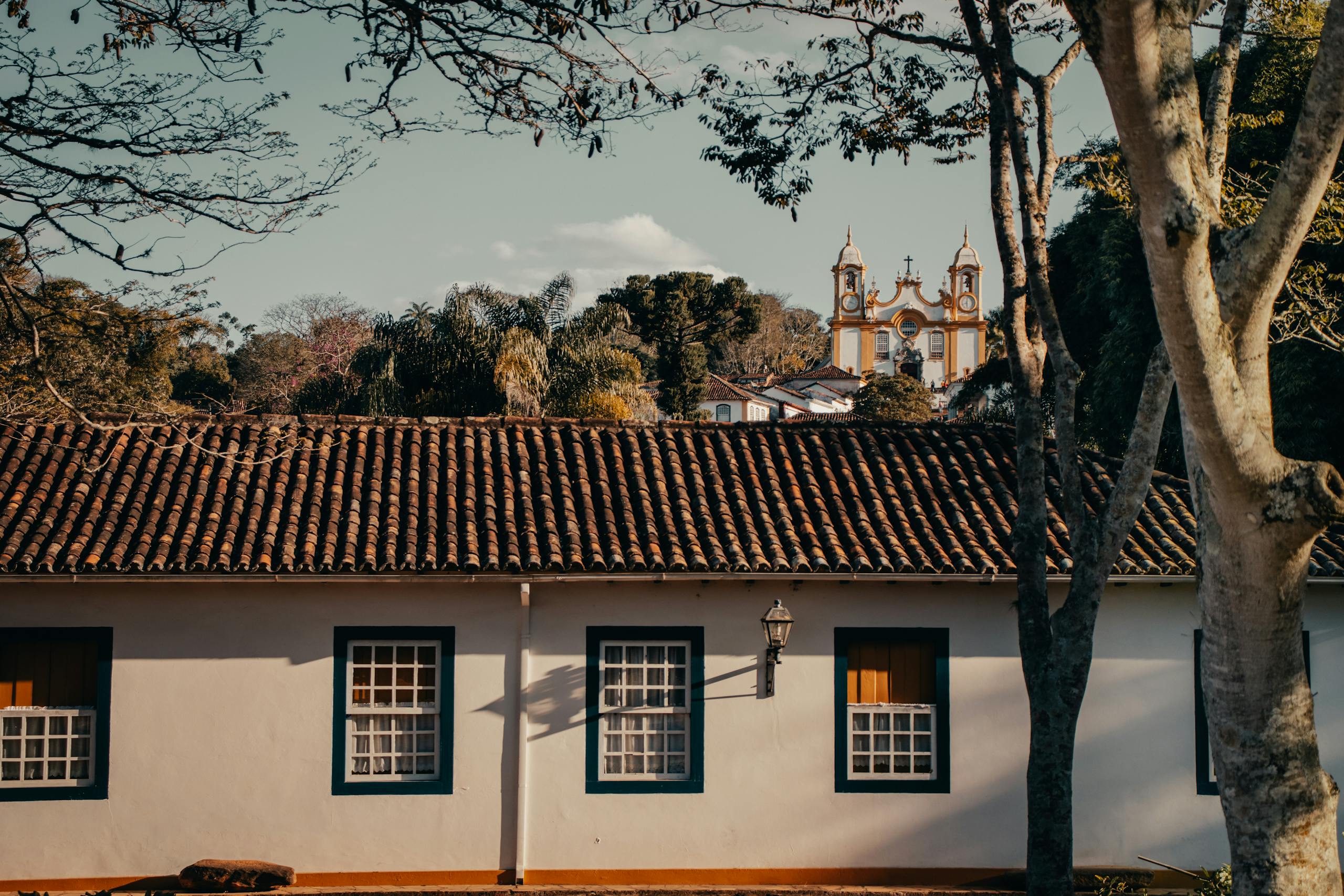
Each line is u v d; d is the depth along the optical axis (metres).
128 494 13.17
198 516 12.86
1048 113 11.16
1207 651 6.53
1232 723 6.41
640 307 52.59
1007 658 13.12
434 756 12.75
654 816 12.75
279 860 12.36
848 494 14.04
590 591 12.87
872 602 13.09
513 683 12.76
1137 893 12.36
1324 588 13.09
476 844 12.58
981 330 93.81
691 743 12.89
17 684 12.38
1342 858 12.83
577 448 14.72
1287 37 12.07
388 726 12.73
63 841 12.16
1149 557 13.01
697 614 12.95
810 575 12.59
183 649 12.45
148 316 10.83
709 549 12.82
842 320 94.88
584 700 12.77
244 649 12.52
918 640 13.13
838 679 12.99
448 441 14.77
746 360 99.44
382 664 12.76
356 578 12.26
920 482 14.34
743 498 13.84
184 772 12.35
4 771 12.26
